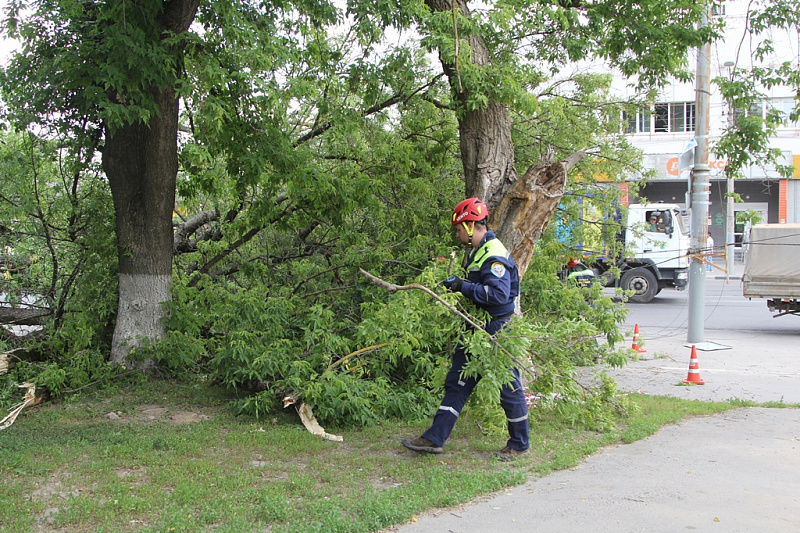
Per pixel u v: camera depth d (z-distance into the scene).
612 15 8.67
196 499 4.24
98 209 8.23
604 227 12.08
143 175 7.60
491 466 5.01
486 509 4.20
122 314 7.75
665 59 8.85
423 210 9.41
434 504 4.25
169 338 7.52
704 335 13.40
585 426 6.15
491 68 7.32
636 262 18.72
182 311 7.95
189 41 6.83
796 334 13.53
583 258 12.56
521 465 5.02
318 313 6.77
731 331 14.01
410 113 9.82
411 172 9.70
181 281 8.84
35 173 8.03
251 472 4.82
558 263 9.67
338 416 6.07
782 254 14.05
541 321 7.75
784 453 5.36
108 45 6.35
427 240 8.59
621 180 11.64
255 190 8.94
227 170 8.46
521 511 4.15
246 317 6.88
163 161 7.59
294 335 7.38
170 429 5.96
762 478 4.74
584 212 12.01
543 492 4.50
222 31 7.04
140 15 6.66
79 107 7.11
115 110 6.16
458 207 5.38
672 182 27.95
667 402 7.27
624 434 5.84
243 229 8.93
